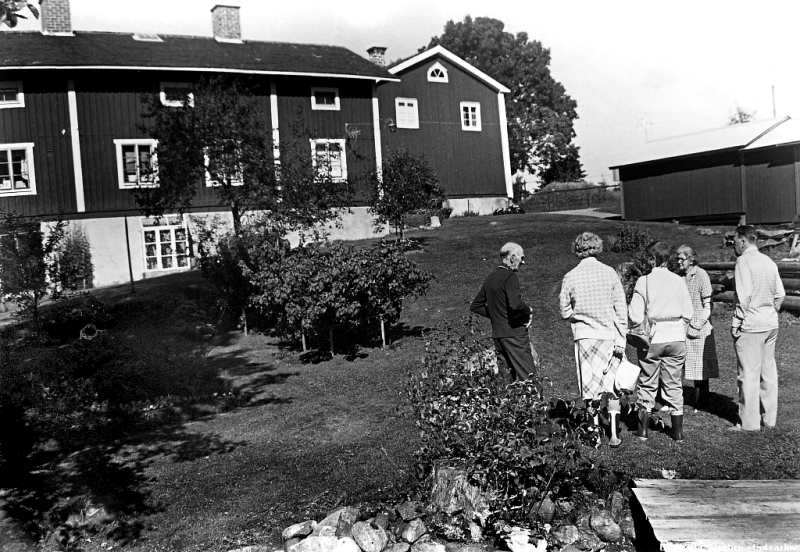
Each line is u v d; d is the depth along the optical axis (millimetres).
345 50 33344
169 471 7180
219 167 16797
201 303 16453
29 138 25062
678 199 29625
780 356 9781
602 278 6574
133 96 26188
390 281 12516
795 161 25359
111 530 5941
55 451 8203
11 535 6004
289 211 16281
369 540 5141
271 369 12000
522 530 5137
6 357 11523
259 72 27688
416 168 22938
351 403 9273
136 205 26047
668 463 6043
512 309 6828
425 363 6477
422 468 5996
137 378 10984
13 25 4914
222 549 5469
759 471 5805
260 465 7105
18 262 14430
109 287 22031
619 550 5051
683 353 6566
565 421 6965
